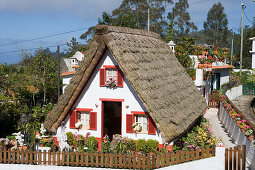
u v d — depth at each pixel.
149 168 9.62
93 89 12.40
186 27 67.38
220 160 10.01
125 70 11.01
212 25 77.62
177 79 14.97
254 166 10.23
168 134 10.39
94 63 11.73
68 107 12.38
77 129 12.70
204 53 21.61
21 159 10.60
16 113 17.58
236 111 15.52
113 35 11.62
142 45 13.71
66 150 11.73
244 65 49.69
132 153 11.04
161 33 58.91
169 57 16.59
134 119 11.82
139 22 54.28
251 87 30.95
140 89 10.84
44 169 10.37
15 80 22.41
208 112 22.14
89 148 11.26
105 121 15.50
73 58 23.72
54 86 22.83
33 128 15.85
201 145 11.87
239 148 9.83
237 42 59.16
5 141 12.17
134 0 53.31
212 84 25.67
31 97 22.16
